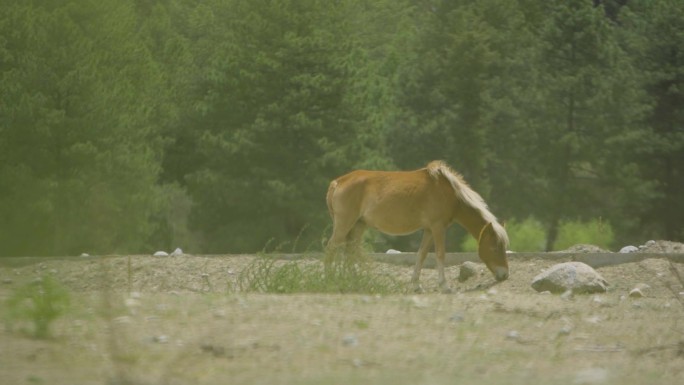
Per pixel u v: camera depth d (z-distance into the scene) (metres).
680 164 75.25
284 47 77.88
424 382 10.27
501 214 77.56
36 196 51.00
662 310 16.53
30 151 55.50
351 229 25.89
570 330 13.88
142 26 72.38
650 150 73.69
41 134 55.28
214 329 13.01
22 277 22.73
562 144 74.94
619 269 24.97
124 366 10.65
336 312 14.88
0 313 13.85
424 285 24.94
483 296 18.70
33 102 55.41
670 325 14.62
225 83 77.19
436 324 13.99
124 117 59.44
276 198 74.12
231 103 77.88
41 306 13.05
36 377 10.11
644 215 75.31
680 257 25.70
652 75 75.62
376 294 20.05
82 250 47.09
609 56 77.12
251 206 75.25
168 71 77.00
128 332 12.63
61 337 12.21
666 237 75.75
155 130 70.12
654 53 76.38
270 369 10.78
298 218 76.06
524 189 76.88
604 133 75.06
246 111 77.94
